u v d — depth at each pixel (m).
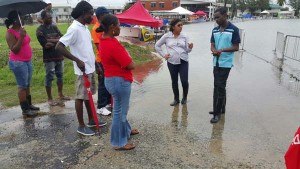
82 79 4.90
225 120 5.67
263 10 98.94
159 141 4.82
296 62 11.70
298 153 2.59
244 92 7.51
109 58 4.15
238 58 12.77
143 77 9.41
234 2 74.12
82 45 4.82
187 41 6.36
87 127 5.18
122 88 4.27
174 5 64.88
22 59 5.63
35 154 4.48
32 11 5.93
